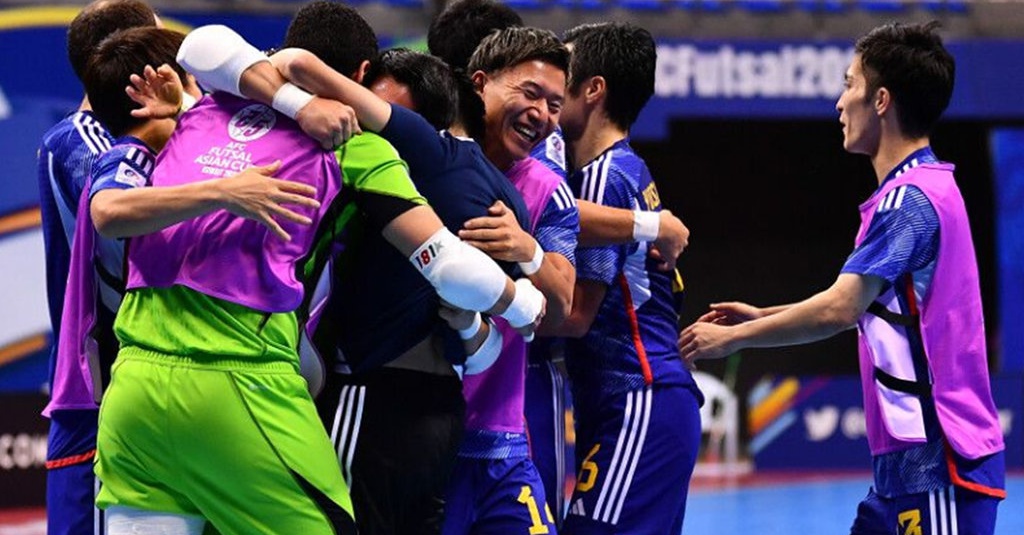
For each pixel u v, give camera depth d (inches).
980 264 1653.5
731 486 1266.0
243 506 380.2
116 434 384.5
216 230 379.6
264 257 379.2
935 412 478.3
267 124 394.6
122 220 372.5
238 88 392.2
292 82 393.7
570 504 514.9
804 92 1327.5
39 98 1172.5
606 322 508.7
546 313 454.3
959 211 488.1
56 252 480.4
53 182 469.1
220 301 378.6
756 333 492.7
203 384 375.9
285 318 386.3
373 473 400.2
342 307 409.1
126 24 498.6
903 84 498.9
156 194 370.9
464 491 447.5
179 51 401.1
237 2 1246.3
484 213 417.1
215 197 366.9
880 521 502.3
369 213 395.2
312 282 394.6
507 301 398.9
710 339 498.9
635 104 527.8
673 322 525.7
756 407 1380.4
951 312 482.6
